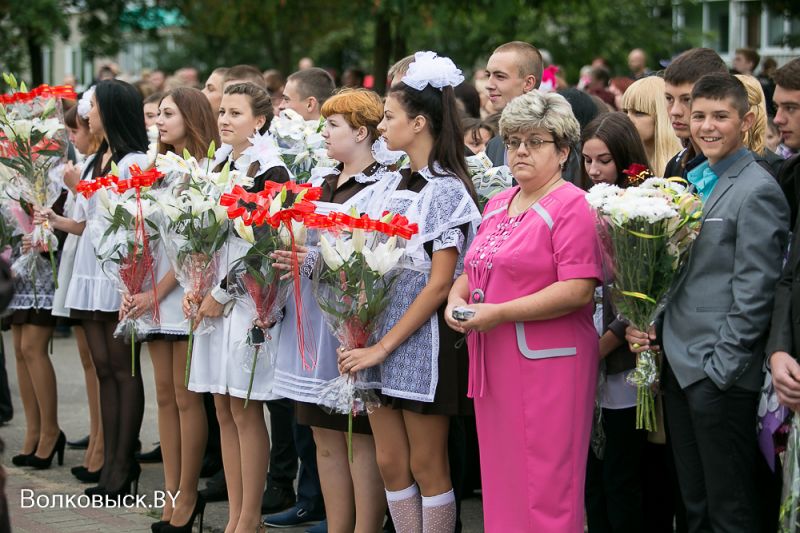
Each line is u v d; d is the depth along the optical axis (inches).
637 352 310.0
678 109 337.1
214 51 1955.0
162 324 412.8
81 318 467.2
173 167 381.4
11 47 1315.2
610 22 1660.9
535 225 303.9
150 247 410.6
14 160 468.4
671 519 362.3
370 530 359.9
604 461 348.2
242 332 377.4
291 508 447.2
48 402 518.9
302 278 362.9
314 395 355.6
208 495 467.5
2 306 219.1
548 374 302.0
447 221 327.6
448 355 330.0
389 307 335.3
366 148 359.3
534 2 999.0
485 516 314.2
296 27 1282.0
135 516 446.0
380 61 938.1
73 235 488.1
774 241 291.3
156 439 575.2
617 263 301.3
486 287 309.4
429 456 335.0
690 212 293.7
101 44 1322.6
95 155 484.1
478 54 1624.0
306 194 338.6
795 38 1075.3
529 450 303.0
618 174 351.9
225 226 380.2
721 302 294.5
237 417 386.3
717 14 1819.6
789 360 280.2
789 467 280.7
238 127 405.4
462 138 340.5
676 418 305.1
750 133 355.3
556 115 302.8
